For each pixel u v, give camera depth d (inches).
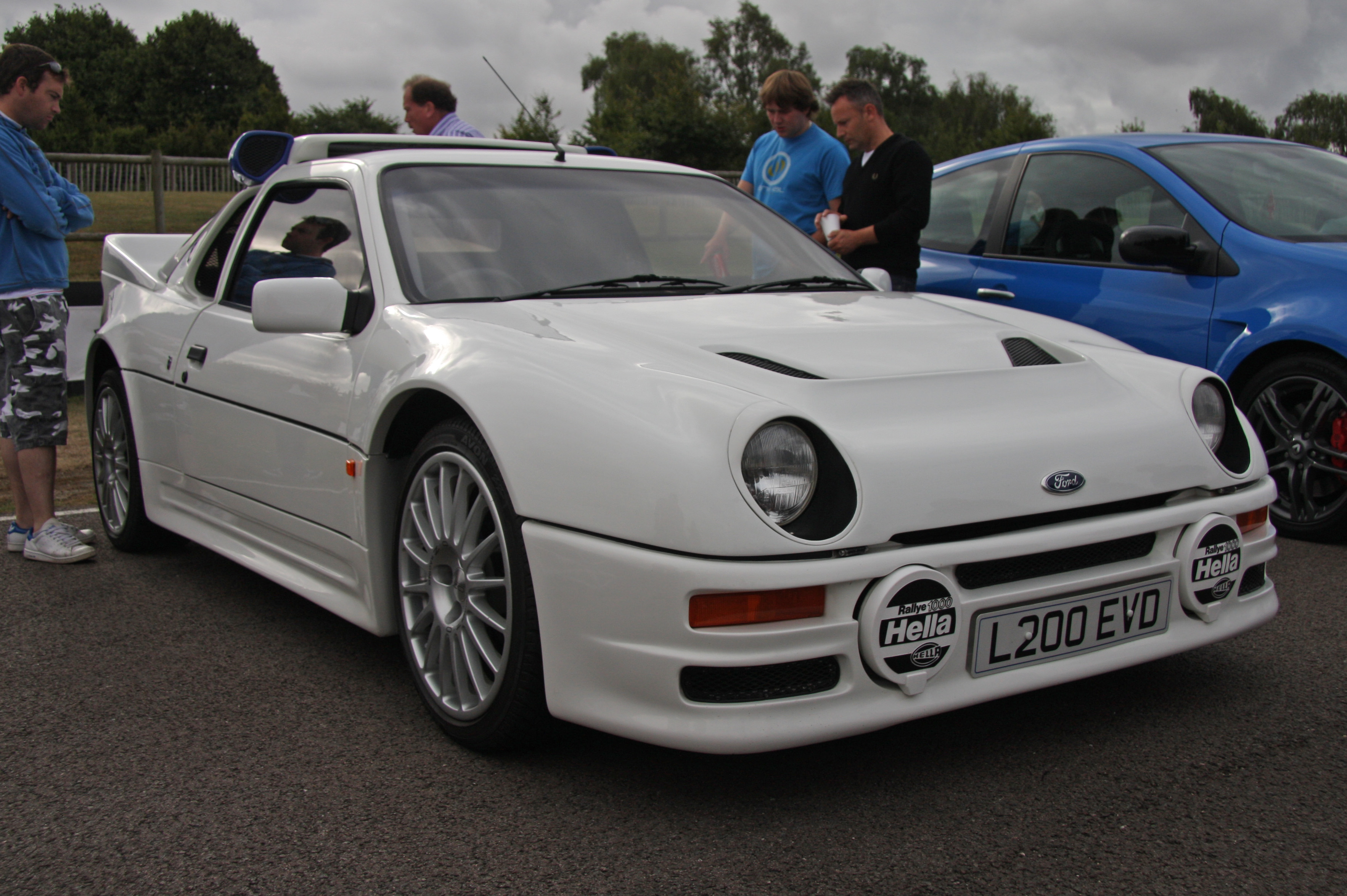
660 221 116.1
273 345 109.2
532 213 109.6
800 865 68.7
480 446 82.7
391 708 95.1
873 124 172.2
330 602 102.4
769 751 70.9
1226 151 168.7
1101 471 81.0
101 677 102.7
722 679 70.8
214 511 123.9
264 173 127.2
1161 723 89.0
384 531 95.3
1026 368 88.1
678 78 1331.2
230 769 83.4
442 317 92.5
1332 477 142.9
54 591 129.7
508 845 71.6
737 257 116.3
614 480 72.4
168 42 2989.7
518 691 79.1
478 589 84.1
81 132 1801.2
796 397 76.5
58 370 141.3
